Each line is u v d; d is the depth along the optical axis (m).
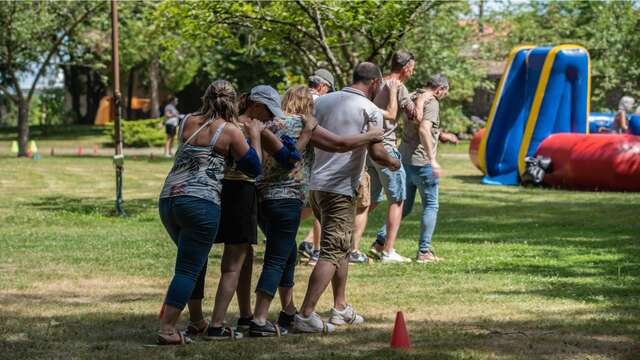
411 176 16.34
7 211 27.14
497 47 68.69
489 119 37.84
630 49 64.44
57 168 45.38
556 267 15.65
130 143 69.75
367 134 10.45
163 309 9.89
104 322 11.13
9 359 9.17
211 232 9.62
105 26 54.72
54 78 64.31
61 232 22.09
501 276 14.60
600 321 10.90
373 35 28.02
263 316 10.35
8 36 52.06
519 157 37.03
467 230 22.02
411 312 11.69
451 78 43.69
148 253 17.78
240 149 9.59
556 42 69.00
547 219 24.41
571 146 34.81
